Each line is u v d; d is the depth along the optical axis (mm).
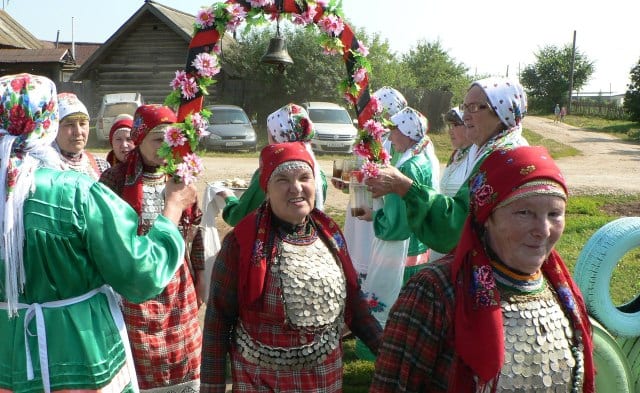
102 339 2434
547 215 1998
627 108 40094
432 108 28688
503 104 2850
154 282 2455
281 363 2842
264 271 2832
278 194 2865
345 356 5230
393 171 3074
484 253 2020
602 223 10359
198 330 3947
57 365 2318
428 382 2068
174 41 27172
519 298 2055
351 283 3068
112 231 2355
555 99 61406
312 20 3197
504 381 1982
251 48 28344
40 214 2270
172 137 2832
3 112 2254
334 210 11477
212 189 4617
